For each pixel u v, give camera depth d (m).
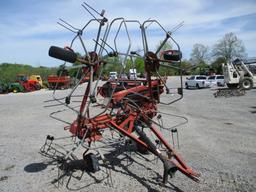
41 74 56.31
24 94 34.03
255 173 6.18
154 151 5.73
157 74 6.21
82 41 5.64
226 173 6.19
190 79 36.59
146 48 6.00
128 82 6.88
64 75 6.32
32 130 10.67
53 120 12.69
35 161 7.09
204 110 15.20
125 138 7.53
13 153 7.78
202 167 6.53
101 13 5.68
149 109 6.98
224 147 8.06
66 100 5.86
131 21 5.96
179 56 5.99
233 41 69.06
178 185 5.64
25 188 5.66
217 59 70.06
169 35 5.87
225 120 12.12
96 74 5.95
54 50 5.14
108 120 6.14
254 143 8.43
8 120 13.15
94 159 6.27
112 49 5.81
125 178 5.99
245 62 30.16
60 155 7.42
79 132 5.93
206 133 9.73
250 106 16.44
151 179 5.93
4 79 50.06
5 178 6.16
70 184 5.75
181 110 15.33
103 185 5.69
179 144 8.38
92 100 5.73
